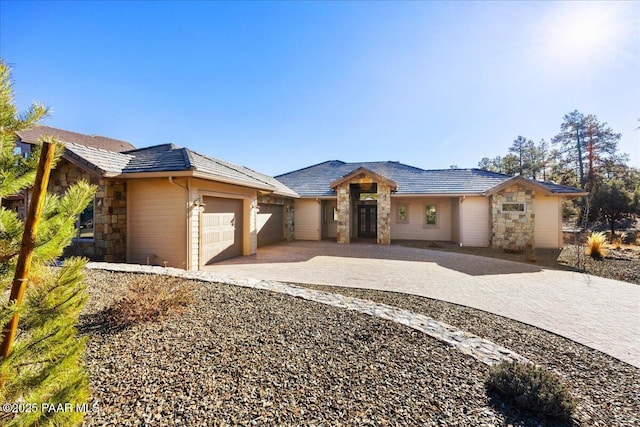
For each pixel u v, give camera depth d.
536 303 6.36
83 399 1.83
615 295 7.00
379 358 3.52
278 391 2.83
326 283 7.89
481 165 47.69
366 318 4.67
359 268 9.91
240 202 12.28
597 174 31.17
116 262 9.17
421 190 17.30
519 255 13.20
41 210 1.65
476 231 16.20
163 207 9.20
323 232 19.91
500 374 3.02
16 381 1.59
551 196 15.30
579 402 3.02
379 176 16.38
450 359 3.58
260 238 15.20
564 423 2.62
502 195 14.82
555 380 2.89
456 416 2.60
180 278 6.12
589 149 32.16
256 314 4.61
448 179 18.56
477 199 16.25
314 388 2.90
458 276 8.86
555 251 14.17
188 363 3.22
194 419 2.43
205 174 8.83
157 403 2.60
